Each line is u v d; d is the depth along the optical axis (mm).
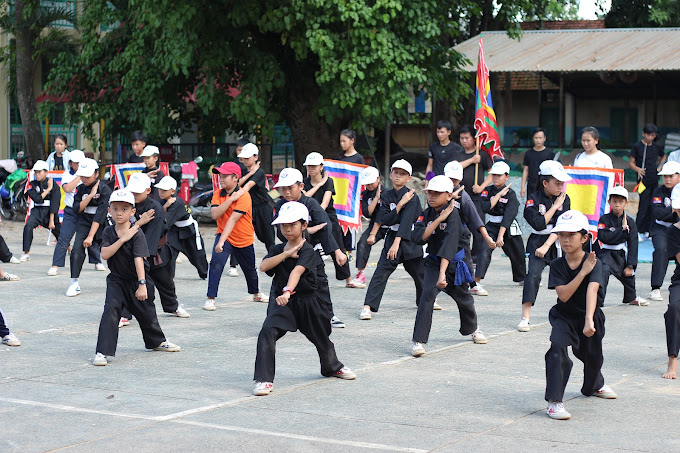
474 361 8109
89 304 11188
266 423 6086
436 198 8195
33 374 7590
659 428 6012
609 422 6156
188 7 19266
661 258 11539
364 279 12531
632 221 11070
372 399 6758
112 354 7969
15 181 22641
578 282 6258
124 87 22172
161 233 9461
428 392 6980
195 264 12570
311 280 7012
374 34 19047
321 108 20328
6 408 6484
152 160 11836
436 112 31000
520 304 11242
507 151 28562
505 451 5461
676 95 31875
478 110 13000
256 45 21328
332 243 9023
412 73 19469
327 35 19031
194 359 8195
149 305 8336
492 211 11711
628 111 32781
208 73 20328
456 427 6008
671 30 29125
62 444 5609
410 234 9844
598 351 6598
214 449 5500
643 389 7156
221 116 22484
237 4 19453
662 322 10156
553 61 27609
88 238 11414
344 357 8258
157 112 21906
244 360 8156
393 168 10000
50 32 27875
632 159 17438
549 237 9672
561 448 5527
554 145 32094
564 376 6320
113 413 6344
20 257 16016
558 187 9883
